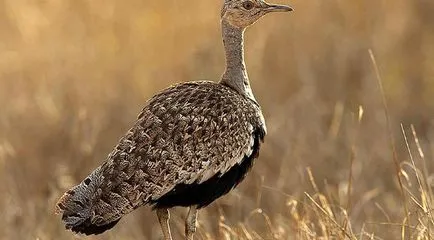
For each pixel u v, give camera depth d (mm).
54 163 18188
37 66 20219
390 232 14969
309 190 17297
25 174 18047
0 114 19141
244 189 17719
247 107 12758
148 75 19891
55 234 16344
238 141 12461
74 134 18469
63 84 19719
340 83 20234
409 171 18141
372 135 19109
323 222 13531
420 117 20062
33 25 20859
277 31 20812
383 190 17609
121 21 20734
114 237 16219
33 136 18734
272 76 20203
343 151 18531
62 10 21031
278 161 18188
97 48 20422
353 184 17500
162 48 20359
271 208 16938
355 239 13156
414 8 21875
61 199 12078
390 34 21391
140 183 11938
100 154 18297
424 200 13367
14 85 19938
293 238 14148
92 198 11953
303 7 21266
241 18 13273
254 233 14141
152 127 12156
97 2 21000
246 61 20281
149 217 17359
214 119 12336
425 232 13016
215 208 16891
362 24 21344
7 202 17094
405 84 20844
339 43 20844
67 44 20562
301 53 20500
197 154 12148
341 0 21516
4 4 21219
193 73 19906
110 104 19312
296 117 19328
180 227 16688
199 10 20844
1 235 16281
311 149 18422
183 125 12180
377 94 20156
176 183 12086
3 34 21016
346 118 19594
